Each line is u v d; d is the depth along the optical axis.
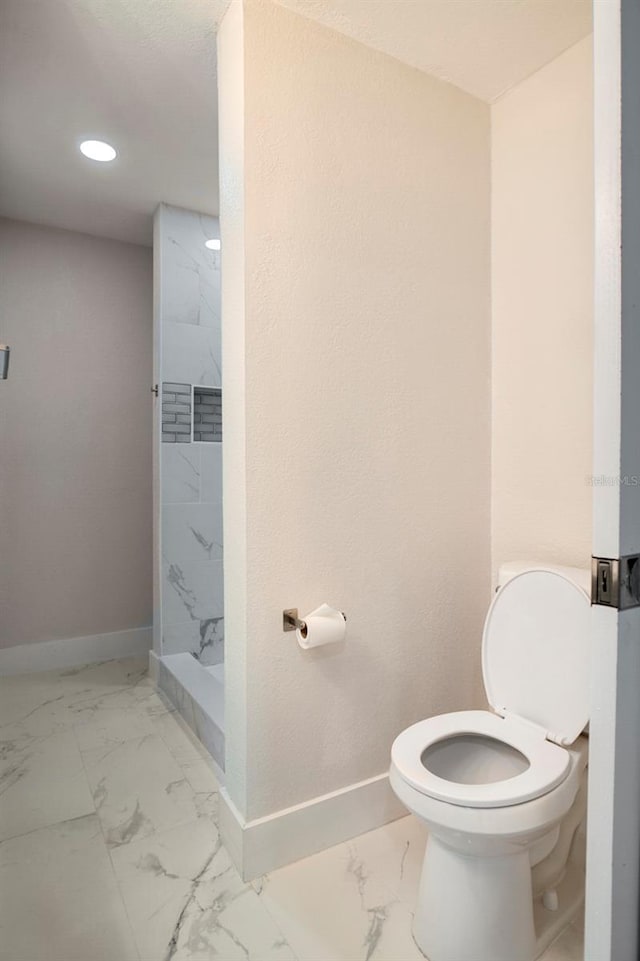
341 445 1.55
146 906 1.30
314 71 1.48
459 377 1.80
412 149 1.68
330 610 1.46
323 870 1.44
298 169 1.46
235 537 1.45
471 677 1.86
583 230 1.58
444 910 1.17
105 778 1.84
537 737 1.32
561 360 1.66
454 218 1.78
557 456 1.68
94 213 2.71
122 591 3.09
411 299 1.69
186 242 2.68
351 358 1.57
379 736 1.64
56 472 2.91
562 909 1.29
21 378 2.82
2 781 1.82
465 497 1.83
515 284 1.79
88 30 1.52
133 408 3.11
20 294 2.80
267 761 1.44
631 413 0.81
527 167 1.74
